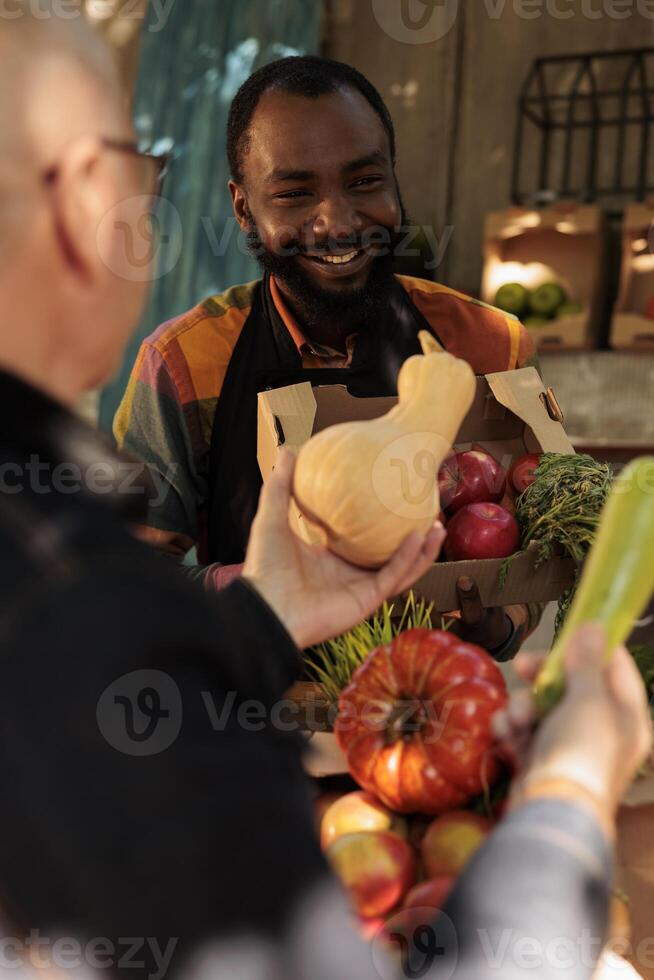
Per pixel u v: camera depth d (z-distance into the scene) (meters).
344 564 0.83
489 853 0.47
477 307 1.55
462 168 4.13
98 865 0.40
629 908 0.75
